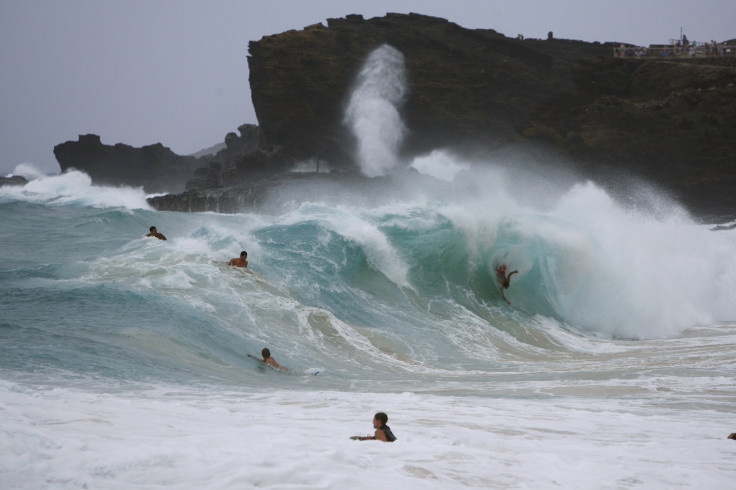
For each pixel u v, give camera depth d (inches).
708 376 515.5
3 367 358.9
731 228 1815.9
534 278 860.6
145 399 328.8
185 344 483.8
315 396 390.0
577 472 217.6
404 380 494.9
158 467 170.4
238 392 386.3
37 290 574.6
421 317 742.5
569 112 3307.1
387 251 833.5
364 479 174.2
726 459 260.4
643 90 3203.7
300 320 618.2
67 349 414.9
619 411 380.2
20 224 1133.7
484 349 665.0
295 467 176.6
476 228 888.3
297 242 807.1
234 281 668.1
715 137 2864.2
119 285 604.7
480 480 194.9
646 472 224.7
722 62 3316.9
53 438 187.8
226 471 169.9
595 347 715.4
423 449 230.8
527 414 358.9
